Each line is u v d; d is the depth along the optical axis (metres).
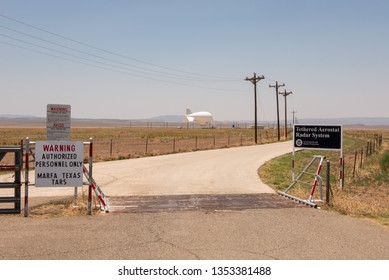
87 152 37.69
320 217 10.47
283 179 20.17
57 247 7.73
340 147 14.09
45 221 9.84
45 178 10.39
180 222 9.85
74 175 10.52
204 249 7.66
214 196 14.03
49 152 10.41
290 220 10.12
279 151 40.94
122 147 47.66
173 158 31.56
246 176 20.52
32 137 68.88
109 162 28.00
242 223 9.77
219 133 108.12
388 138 82.38
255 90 58.16
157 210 11.34
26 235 8.55
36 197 13.55
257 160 30.19
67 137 12.00
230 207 11.88
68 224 9.55
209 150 42.06
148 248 7.71
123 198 13.59
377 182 20.64
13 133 92.25
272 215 10.70
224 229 9.18
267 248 7.75
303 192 14.94
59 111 11.96
